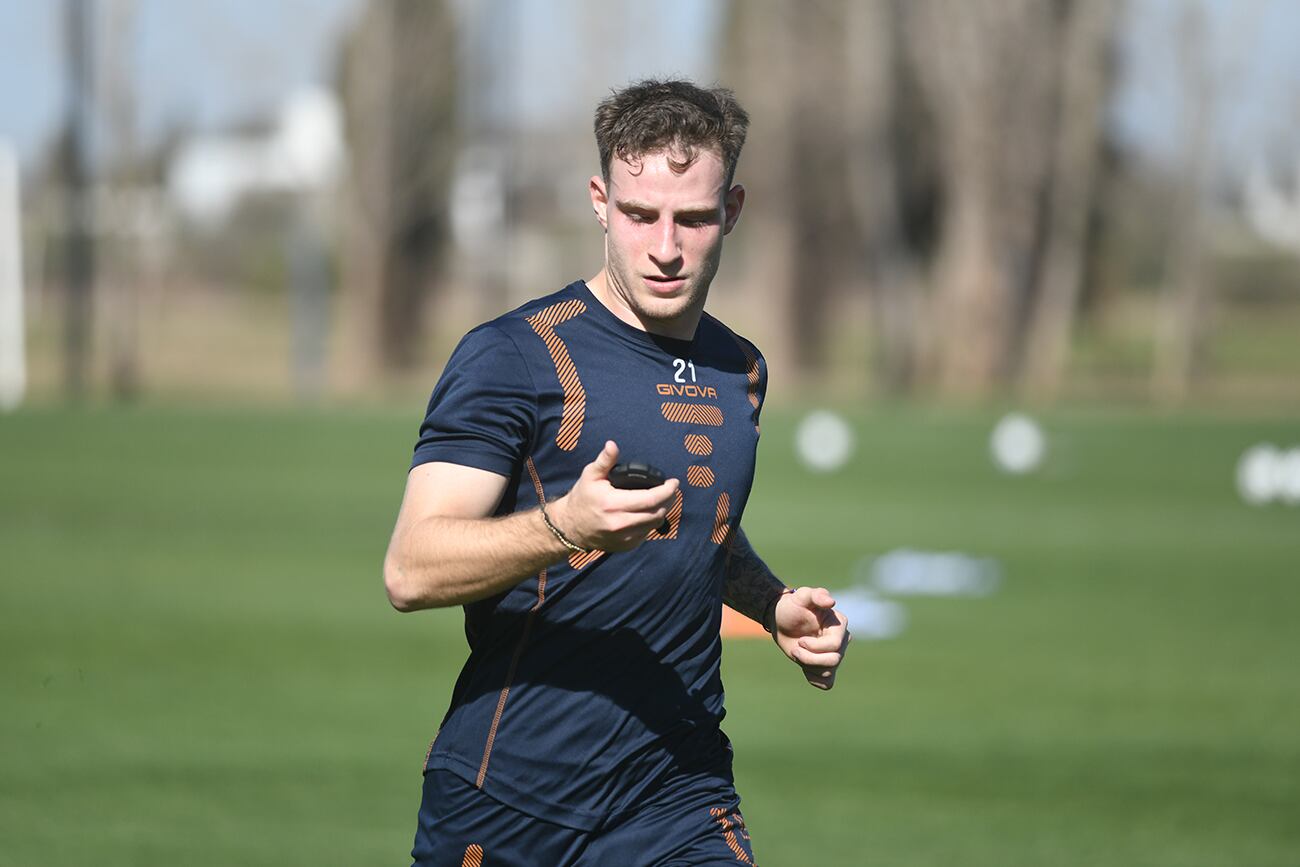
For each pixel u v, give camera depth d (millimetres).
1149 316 189875
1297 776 28281
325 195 175125
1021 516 69188
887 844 23875
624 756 13211
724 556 13609
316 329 175250
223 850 22828
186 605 44469
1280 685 36219
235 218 199125
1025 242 143500
